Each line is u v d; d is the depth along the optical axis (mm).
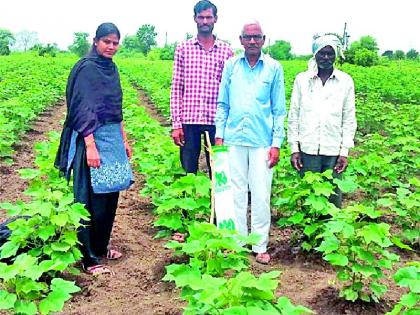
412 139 5875
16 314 2215
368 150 6285
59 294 2201
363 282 2965
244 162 3350
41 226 2760
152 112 11000
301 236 3561
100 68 3002
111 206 3207
